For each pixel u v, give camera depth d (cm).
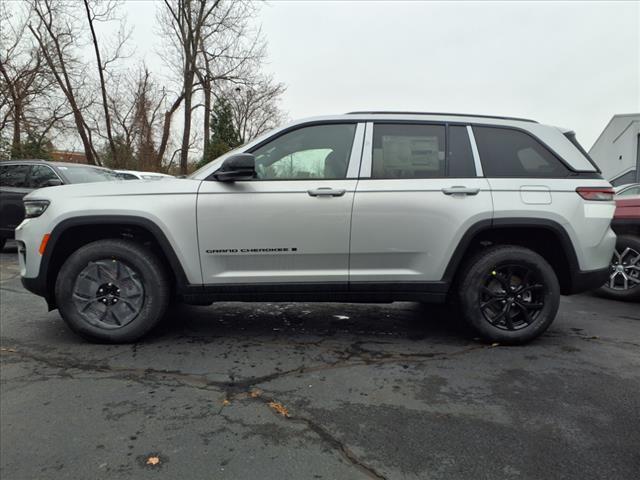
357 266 354
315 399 272
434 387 289
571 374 310
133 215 340
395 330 407
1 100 1573
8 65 1565
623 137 2659
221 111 3083
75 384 291
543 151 367
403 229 347
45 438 230
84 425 242
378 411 258
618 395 278
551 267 365
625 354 349
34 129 1717
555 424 244
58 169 807
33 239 345
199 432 235
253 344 367
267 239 345
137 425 242
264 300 359
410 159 358
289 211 343
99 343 361
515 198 350
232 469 206
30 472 204
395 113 368
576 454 217
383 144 359
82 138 2038
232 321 430
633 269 527
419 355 345
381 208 345
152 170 2564
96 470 205
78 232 361
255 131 3638
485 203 347
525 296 366
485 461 211
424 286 354
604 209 362
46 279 351
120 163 2348
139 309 356
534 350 357
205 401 269
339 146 359
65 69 1873
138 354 342
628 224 531
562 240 352
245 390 284
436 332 402
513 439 229
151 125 2727
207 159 2638
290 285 353
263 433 235
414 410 259
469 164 359
